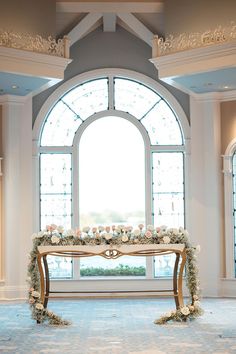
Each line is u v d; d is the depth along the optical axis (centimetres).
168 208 1451
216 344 871
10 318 1105
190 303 1088
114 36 1446
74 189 1439
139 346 866
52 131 1452
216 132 1391
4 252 1368
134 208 2520
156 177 1453
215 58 1140
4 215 1370
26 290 1363
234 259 1379
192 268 1068
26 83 1256
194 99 1413
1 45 1138
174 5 1215
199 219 1399
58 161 1452
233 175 1388
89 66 1441
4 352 835
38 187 1431
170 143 1452
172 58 1197
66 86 1434
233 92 1370
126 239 1040
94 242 1041
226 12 1139
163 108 1456
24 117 1398
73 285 1413
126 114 1454
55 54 1214
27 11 1188
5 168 1369
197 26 1178
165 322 1041
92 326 1025
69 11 1298
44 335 948
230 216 1382
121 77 1453
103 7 1298
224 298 1355
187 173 1430
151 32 1371
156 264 1438
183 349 843
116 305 1277
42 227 1443
